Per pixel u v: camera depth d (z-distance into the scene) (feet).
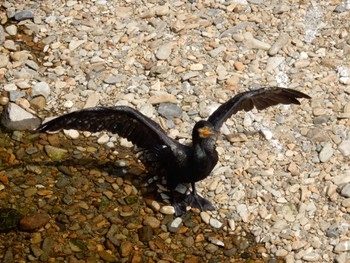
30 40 41.96
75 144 36.65
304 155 36.40
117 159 36.06
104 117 32.78
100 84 39.47
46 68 40.34
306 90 39.60
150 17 43.37
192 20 43.29
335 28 43.21
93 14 43.50
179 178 33.68
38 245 32.07
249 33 42.52
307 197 34.50
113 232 32.78
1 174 34.99
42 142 36.58
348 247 32.37
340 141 37.04
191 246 32.50
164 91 39.17
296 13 43.96
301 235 32.99
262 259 32.09
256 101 35.81
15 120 37.14
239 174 35.40
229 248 32.48
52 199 33.99
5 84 39.24
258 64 41.01
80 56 41.04
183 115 38.01
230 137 37.06
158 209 33.86
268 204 34.22
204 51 41.55
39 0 44.29
